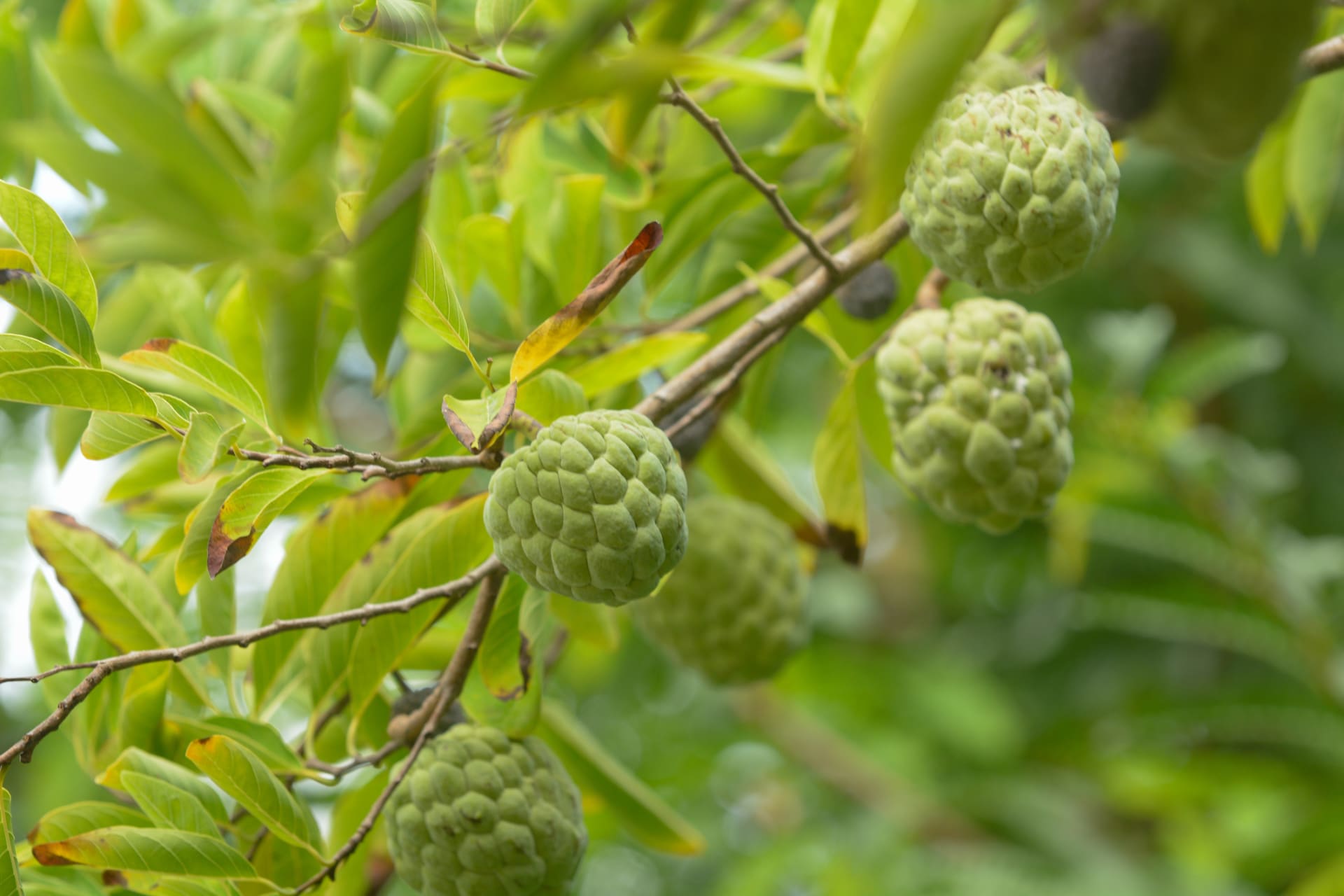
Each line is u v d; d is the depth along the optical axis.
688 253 1.74
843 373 1.69
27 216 1.52
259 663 1.64
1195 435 2.29
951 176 1.55
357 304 1.39
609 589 1.51
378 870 1.66
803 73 1.69
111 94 1.39
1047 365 1.63
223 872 1.54
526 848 1.58
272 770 1.60
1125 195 2.66
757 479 1.78
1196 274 2.69
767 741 3.01
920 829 2.67
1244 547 2.15
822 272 1.61
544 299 1.77
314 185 1.44
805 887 2.82
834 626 3.03
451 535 1.60
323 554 1.64
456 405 1.53
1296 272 2.77
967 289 1.80
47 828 1.57
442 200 1.74
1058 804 2.67
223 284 1.78
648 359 1.63
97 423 1.52
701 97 1.85
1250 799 2.41
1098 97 1.37
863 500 1.71
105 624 1.62
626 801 1.70
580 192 1.69
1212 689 2.42
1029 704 2.97
